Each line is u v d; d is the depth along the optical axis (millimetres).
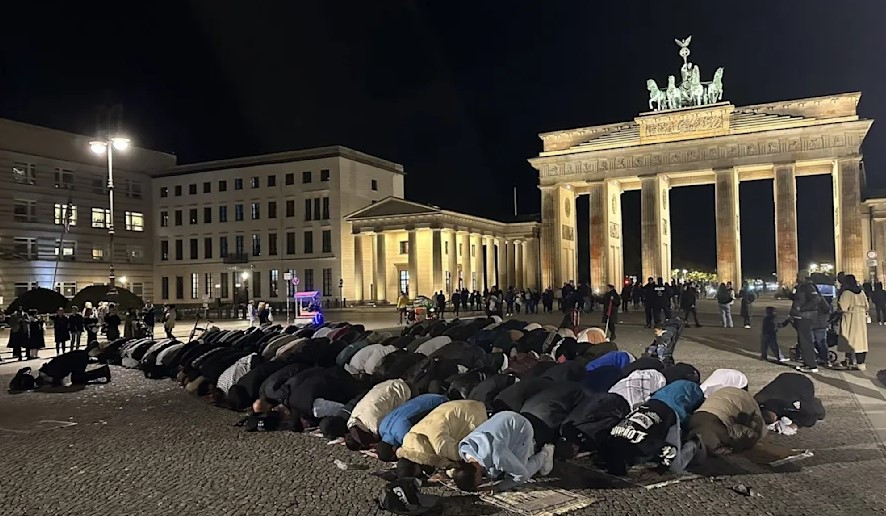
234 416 14586
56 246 72125
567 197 80562
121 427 13648
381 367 15203
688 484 9281
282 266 79875
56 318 29594
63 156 73812
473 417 9836
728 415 10344
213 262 83500
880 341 25812
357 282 76688
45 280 70562
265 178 81438
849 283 19141
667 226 78688
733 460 10297
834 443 11195
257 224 81500
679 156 70938
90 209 76938
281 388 13219
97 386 19391
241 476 9992
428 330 21312
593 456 10758
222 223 83438
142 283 84438
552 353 17688
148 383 19891
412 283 73938
